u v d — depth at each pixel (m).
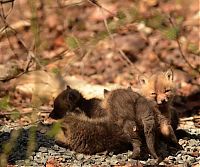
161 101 12.72
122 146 11.66
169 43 20.41
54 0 18.78
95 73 19.56
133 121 11.42
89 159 11.38
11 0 14.02
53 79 15.81
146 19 14.46
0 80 15.02
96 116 12.34
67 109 13.60
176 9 20.55
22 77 16.42
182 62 19.48
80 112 12.75
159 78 13.10
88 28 21.48
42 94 10.77
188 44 16.95
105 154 11.62
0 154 11.38
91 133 11.63
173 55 19.92
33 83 16.45
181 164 11.01
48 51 20.22
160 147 11.90
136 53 20.48
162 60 20.06
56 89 15.73
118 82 19.31
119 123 11.51
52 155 11.54
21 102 16.25
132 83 19.06
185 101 17.39
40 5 20.31
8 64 17.59
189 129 14.00
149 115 11.43
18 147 11.78
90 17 21.91
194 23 20.45
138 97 11.85
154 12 14.55
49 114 14.28
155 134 11.92
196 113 16.73
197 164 10.96
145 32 20.91
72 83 17.77
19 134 12.16
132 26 21.00
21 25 19.94
